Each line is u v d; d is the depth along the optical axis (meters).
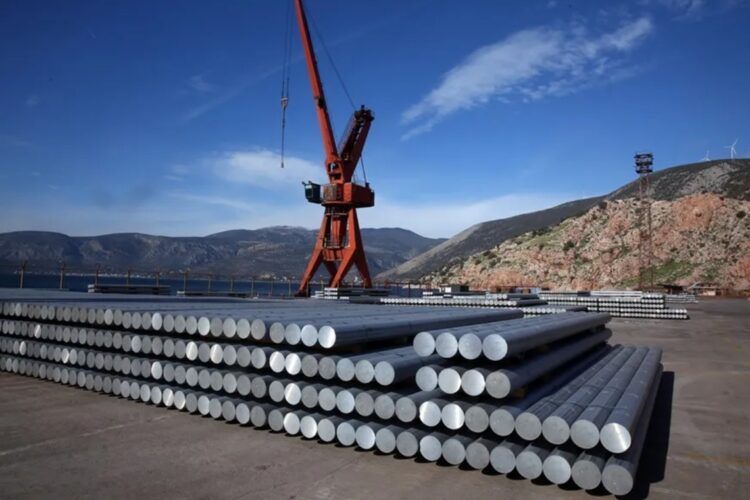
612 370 8.30
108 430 6.37
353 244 30.98
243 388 6.47
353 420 5.83
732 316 30.69
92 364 8.20
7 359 9.45
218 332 6.73
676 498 4.80
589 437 4.47
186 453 5.61
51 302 10.03
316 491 4.66
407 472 5.14
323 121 30.89
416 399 5.44
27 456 5.45
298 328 6.10
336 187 30.52
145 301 12.67
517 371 5.18
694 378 10.96
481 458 4.93
